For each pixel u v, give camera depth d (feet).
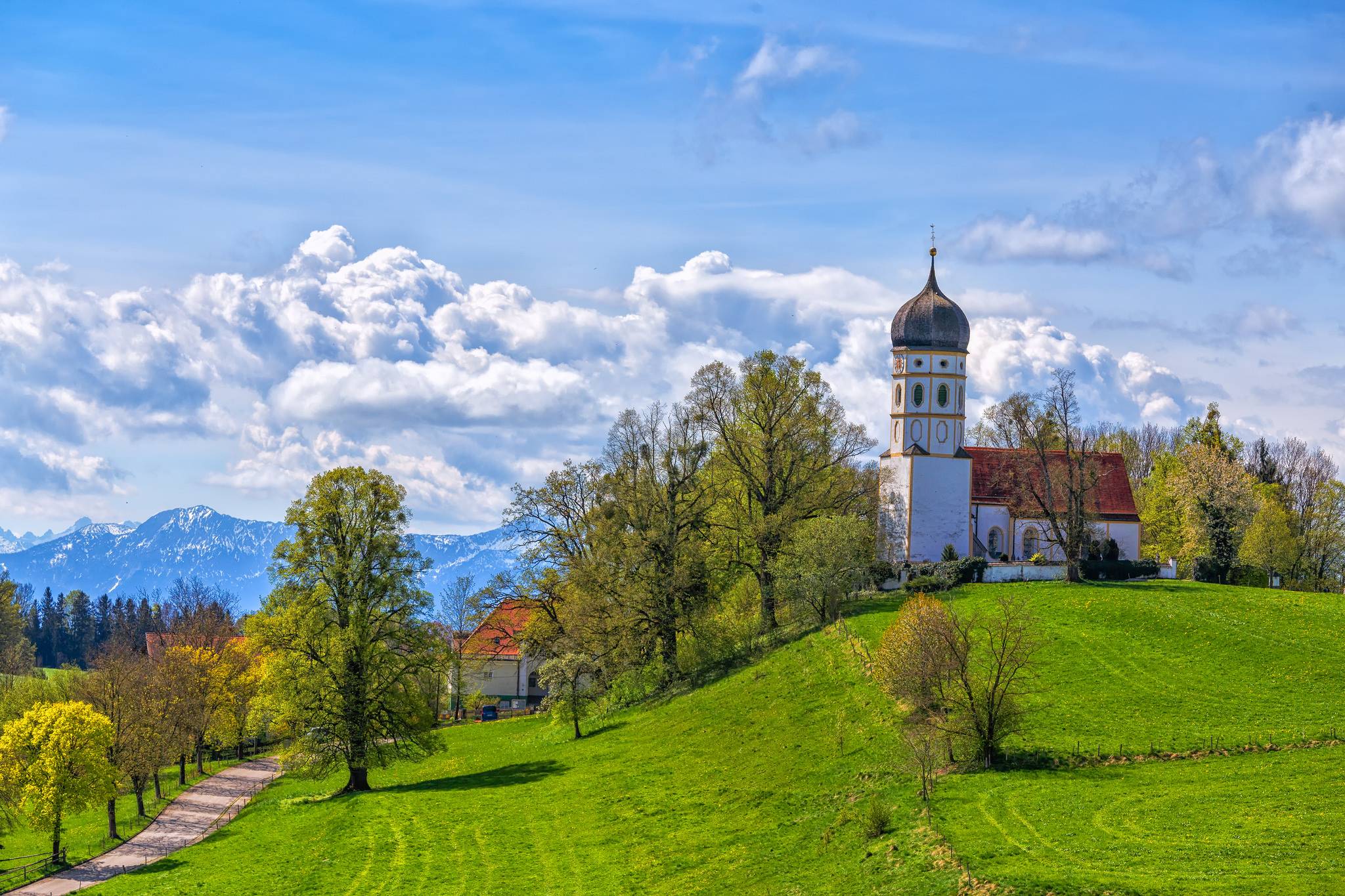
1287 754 172.55
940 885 134.92
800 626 297.12
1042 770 176.04
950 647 183.01
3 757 262.88
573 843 191.31
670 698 282.77
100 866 244.42
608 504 307.78
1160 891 123.24
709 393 316.81
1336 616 254.06
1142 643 240.32
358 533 249.75
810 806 181.47
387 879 182.70
